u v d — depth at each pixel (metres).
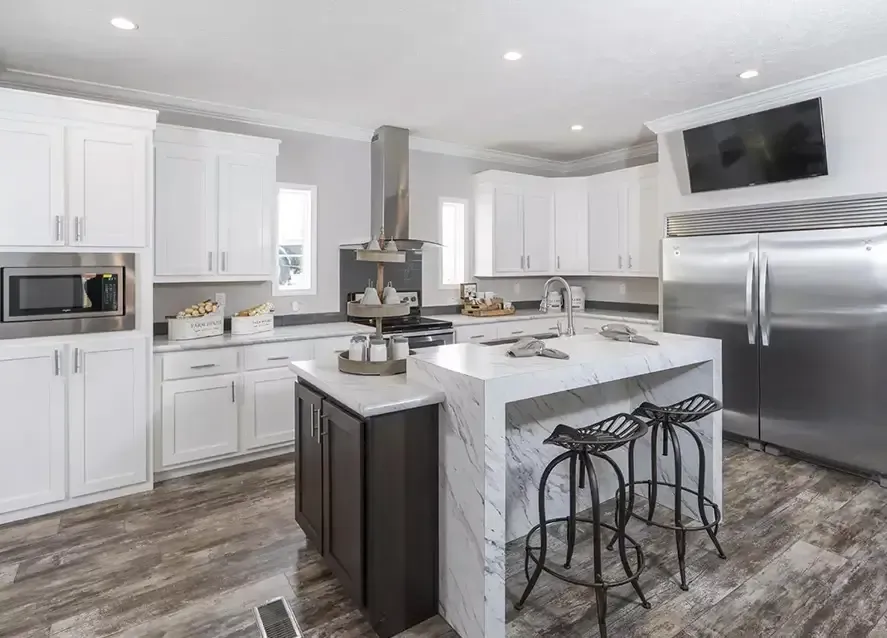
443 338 4.69
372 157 4.86
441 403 2.13
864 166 3.37
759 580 2.35
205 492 3.32
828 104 3.50
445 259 5.61
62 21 2.69
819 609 2.15
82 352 3.07
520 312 5.83
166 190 3.63
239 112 4.15
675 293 4.45
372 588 2.00
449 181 5.44
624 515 2.18
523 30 2.79
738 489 3.32
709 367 2.84
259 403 3.83
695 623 2.07
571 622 2.10
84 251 3.08
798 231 3.69
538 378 2.05
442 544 2.15
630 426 2.21
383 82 3.56
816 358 3.63
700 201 4.30
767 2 2.49
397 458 2.04
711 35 2.85
